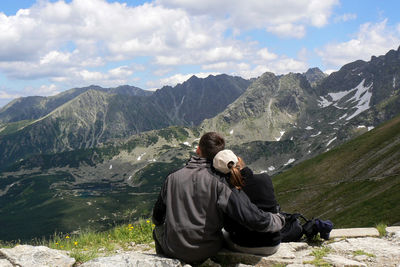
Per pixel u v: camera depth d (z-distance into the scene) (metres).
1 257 5.87
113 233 10.48
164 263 5.14
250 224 5.15
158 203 5.67
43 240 10.27
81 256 6.73
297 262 6.08
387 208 80.06
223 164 5.19
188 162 5.62
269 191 5.93
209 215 5.18
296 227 7.72
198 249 5.23
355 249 6.97
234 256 6.07
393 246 7.03
